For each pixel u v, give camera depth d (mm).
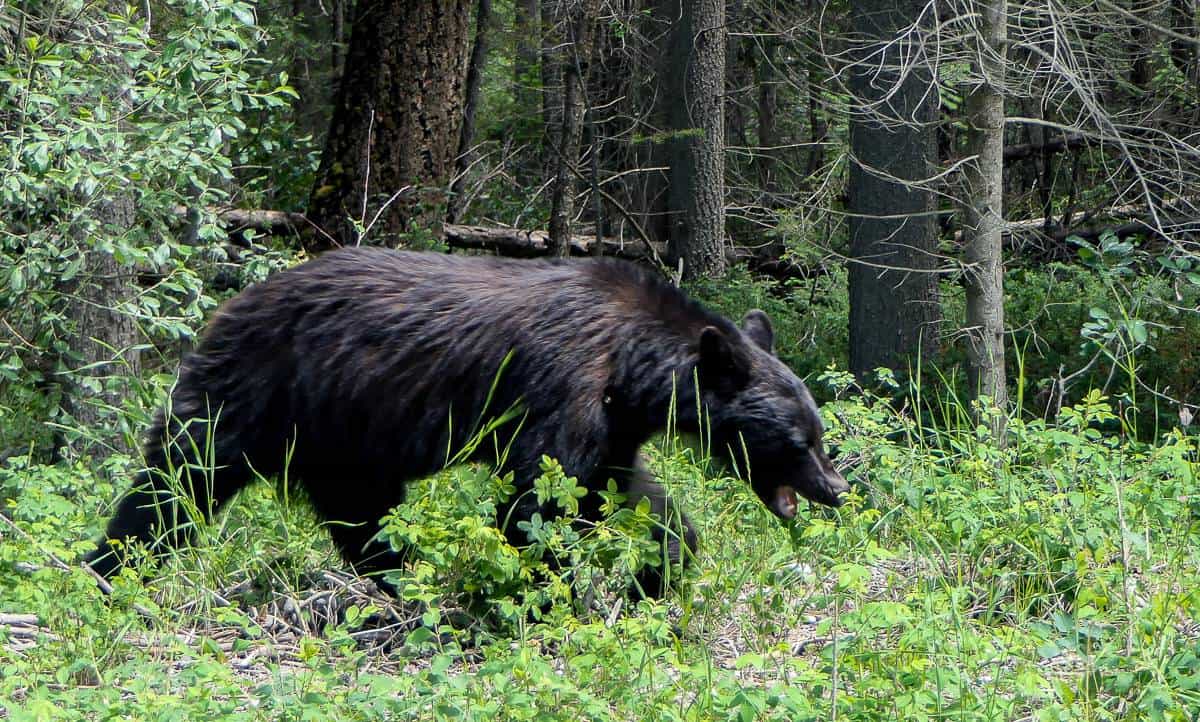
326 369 8914
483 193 31469
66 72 12719
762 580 8664
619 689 6703
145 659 7605
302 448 9133
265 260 14805
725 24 27969
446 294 8922
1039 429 11008
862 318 19516
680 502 9836
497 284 8953
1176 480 10094
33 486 10508
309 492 9539
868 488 10883
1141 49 18219
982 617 8711
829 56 17266
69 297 13414
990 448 10648
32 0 13172
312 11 33688
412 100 21078
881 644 8211
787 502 9258
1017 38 14367
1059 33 13875
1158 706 6320
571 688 6434
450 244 26641
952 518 9391
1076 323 20891
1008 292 22719
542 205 32156
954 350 19594
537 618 7957
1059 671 7859
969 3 14180
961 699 6566
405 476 9156
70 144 11953
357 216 21172
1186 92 18359
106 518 10031
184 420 9086
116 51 12852
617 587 8953
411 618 8820
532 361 8570
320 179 21578
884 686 6648
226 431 9094
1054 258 24922
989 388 14953
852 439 11102
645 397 8797
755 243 32469
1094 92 14305
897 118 18234
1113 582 8359
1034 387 19531
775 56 28922
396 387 8828
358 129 21141
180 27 13039
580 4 26578
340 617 9188
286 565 9656
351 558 9781
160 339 17203
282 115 29312
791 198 31094
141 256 12617
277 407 9055
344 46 32219
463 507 8242
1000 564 9422
